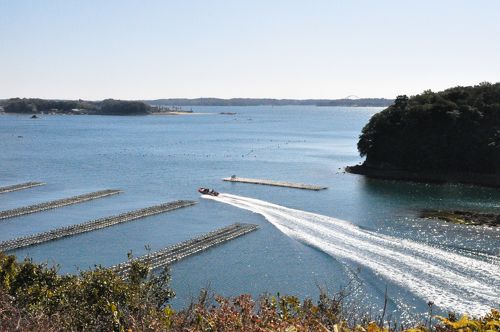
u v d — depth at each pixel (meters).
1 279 17.53
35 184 82.88
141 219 59.91
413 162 97.81
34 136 188.75
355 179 92.94
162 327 7.89
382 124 103.50
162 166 108.69
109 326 9.34
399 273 40.62
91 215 61.81
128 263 42.28
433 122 98.44
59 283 18.44
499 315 6.64
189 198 73.31
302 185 84.31
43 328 7.77
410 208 67.12
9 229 54.69
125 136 195.50
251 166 109.94
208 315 8.23
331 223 58.25
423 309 33.25
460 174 93.00
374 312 32.00
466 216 61.47
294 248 48.28
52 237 50.75
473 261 43.84
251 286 38.00
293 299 9.62
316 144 165.50
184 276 40.12
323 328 6.87
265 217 61.41
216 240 50.22
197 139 183.38
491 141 93.19
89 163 112.06
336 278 39.84
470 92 109.38
